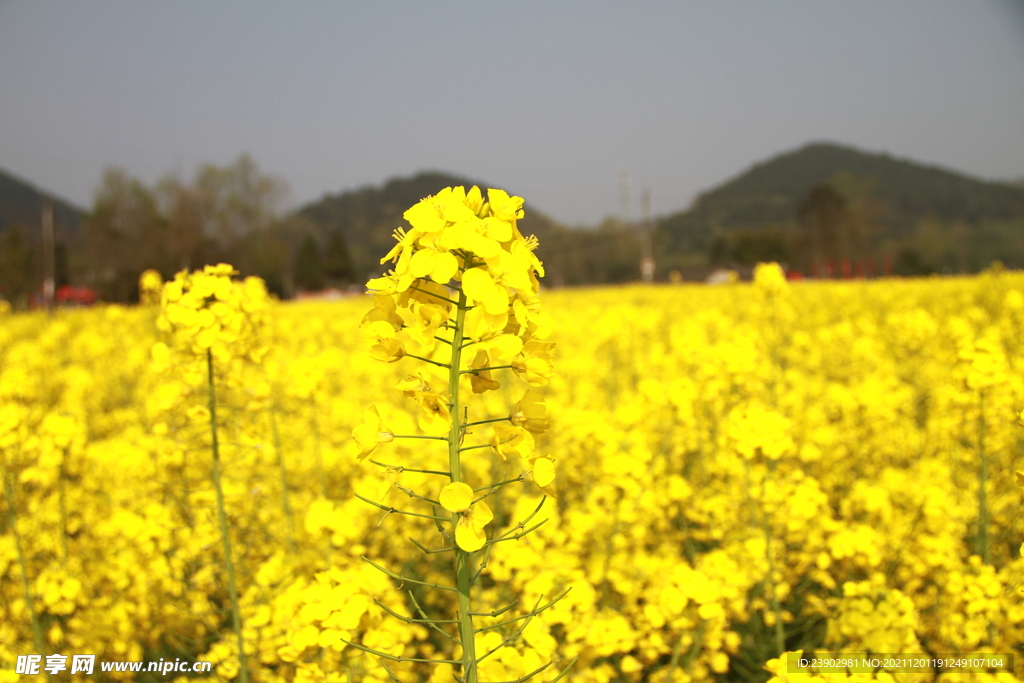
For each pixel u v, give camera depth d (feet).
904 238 237.66
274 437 16.89
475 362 7.06
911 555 14.39
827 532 15.02
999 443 17.07
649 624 12.41
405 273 6.70
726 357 19.33
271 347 13.44
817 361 34.96
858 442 22.07
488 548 6.83
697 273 238.27
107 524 15.25
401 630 11.30
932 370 28.99
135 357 36.06
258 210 173.68
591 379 32.89
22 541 15.44
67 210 398.83
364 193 382.83
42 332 53.93
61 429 14.42
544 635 10.30
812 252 237.04
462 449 6.88
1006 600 11.95
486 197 7.39
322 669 9.59
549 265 248.93
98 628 12.96
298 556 14.62
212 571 12.98
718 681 13.44
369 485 15.14
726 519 16.38
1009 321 34.73
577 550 14.83
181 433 12.96
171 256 159.02
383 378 31.96
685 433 20.20
